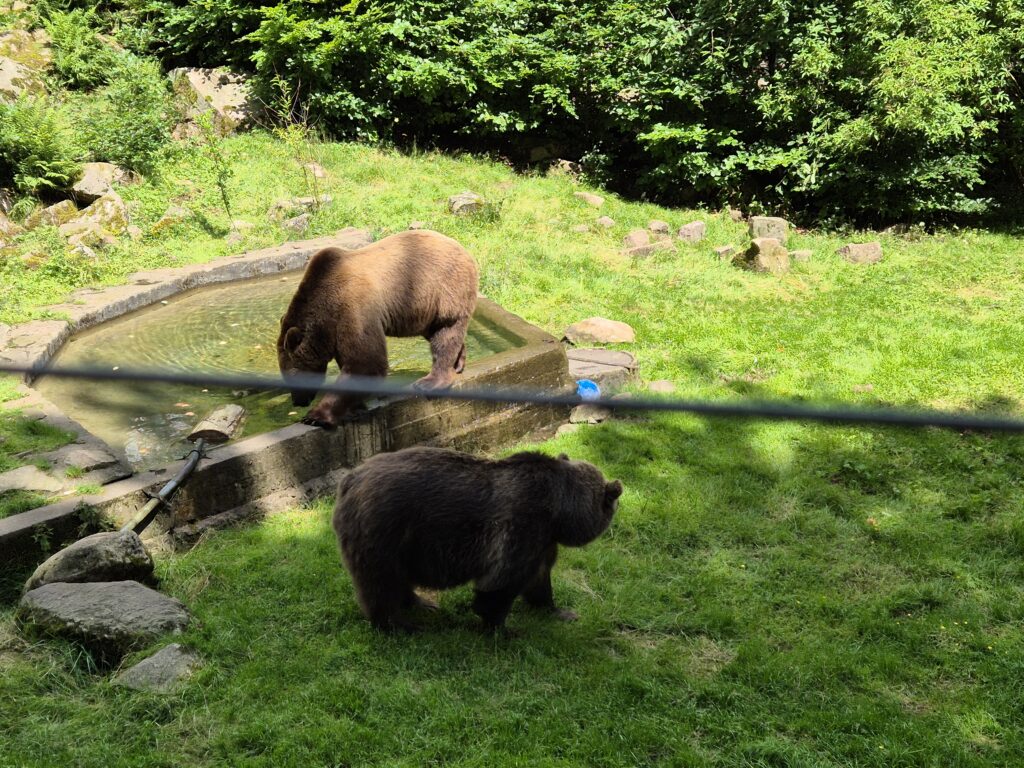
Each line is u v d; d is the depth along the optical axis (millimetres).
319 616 5387
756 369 9297
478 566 4980
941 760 4457
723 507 6793
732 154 15391
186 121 14703
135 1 16484
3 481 5949
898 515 6781
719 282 11859
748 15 14922
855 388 8812
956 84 13508
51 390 7918
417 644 5137
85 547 5266
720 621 5527
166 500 6016
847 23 14391
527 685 4875
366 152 15039
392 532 4977
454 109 16609
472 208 13141
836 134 13898
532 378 8023
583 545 5234
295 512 6551
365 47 15125
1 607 5301
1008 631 5562
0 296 9359
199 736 4410
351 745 4348
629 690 4867
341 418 6965
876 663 5195
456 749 4352
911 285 12016
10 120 11719
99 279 10102
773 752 4426
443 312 7621
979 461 7469
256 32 14750
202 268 10352
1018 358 9453
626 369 8781
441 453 5152
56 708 4527
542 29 17047
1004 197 16172
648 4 15578
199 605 5441
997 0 14297
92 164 12273
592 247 12828
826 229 14766
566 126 16922
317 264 7051
